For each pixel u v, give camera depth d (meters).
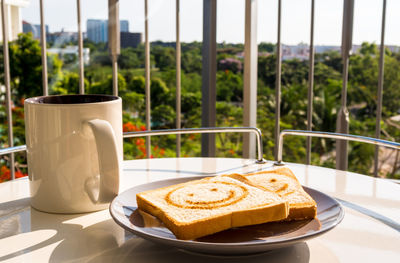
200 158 0.75
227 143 9.09
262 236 0.38
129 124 8.55
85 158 0.47
